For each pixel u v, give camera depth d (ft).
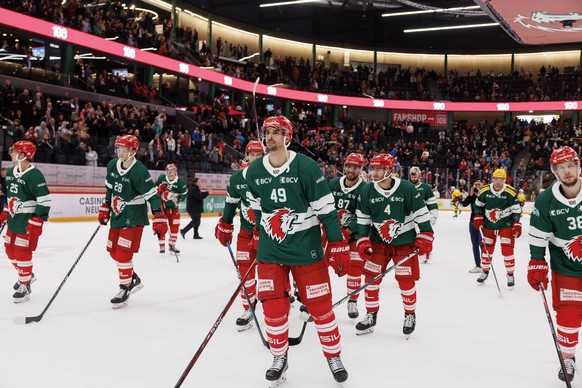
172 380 11.02
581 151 98.32
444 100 122.31
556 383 11.32
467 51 131.13
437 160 100.73
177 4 100.99
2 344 13.30
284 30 118.83
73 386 10.59
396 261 15.07
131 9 91.25
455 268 28.66
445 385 11.05
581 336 15.26
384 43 128.67
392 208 14.83
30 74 62.13
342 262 10.82
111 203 17.93
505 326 16.05
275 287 10.93
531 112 125.90
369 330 14.93
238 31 118.01
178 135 67.46
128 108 65.21
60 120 54.29
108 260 28.07
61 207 48.93
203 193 40.83
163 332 14.70
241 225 16.40
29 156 17.69
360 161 17.04
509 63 133.49
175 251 28.84
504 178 22.61
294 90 110.11
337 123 112.06
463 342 14.25
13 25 63.93
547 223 11.54
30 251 18.16
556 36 73.92
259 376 11.38
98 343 13.55
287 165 10.70
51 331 14.56
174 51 88.48
